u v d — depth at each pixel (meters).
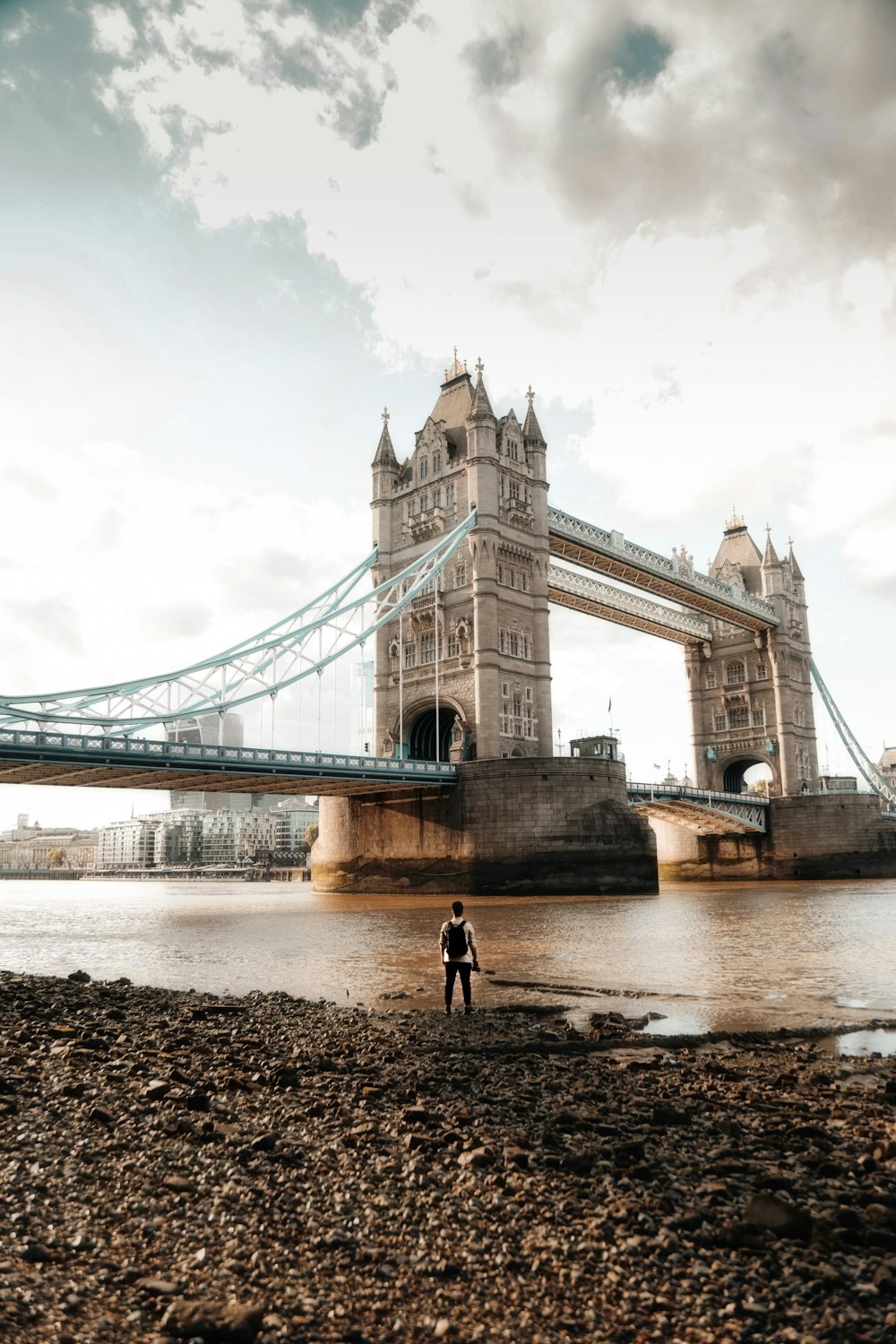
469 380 88.38
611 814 69.62
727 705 124.00
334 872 80.56
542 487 85.88
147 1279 6.03
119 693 60.34
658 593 106.69
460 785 71.75
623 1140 9.09
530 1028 15.43
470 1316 5.76
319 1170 8.17
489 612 77.75
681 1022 16.00
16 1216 6.96
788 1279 6.19
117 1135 9.02
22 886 187.50
